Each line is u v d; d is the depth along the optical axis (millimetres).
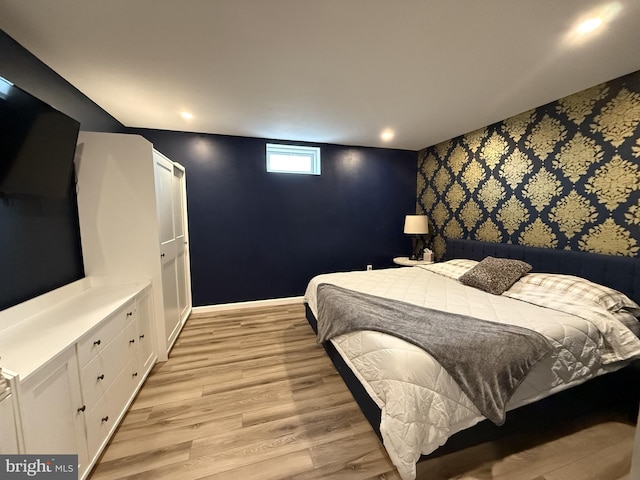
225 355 2486
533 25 1473
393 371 1296
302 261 4016
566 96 2354
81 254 2150
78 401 1264
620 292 1942
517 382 1351
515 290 2281
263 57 1790
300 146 3838
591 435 1562
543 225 2590
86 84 2141
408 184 4449
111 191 2133
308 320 3053
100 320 1446
